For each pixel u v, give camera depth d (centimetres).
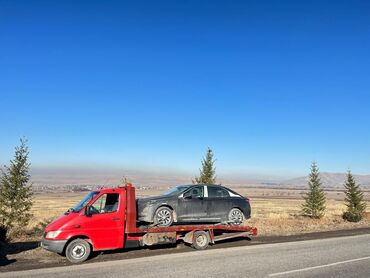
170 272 1134
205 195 1661
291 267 1199
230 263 1264
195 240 1566
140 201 1561
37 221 2752
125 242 1447
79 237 1365
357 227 2567
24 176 2159
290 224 2634
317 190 3762
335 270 1159
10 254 1480
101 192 1430
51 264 1291
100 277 1079
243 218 1734
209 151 2992
